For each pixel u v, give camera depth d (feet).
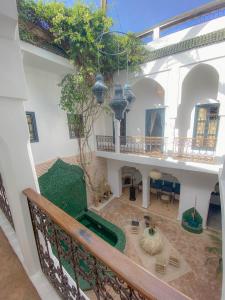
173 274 15.19
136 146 24.61
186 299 1.65
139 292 1.84
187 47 16.21
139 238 19.69
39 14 14.71
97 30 16.76
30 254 5.08
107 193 28.58
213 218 23.21
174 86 17.72
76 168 23.12
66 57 17.95
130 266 2.05
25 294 4.75
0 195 7.79
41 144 18.65
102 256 2.22
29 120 17.51
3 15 3.15
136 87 23.93
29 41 14.61
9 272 5.43
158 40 18.08
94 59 18.42
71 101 19.27
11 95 3.86
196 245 18.39
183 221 21.34
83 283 12.62
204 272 15.26
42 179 18.71
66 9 15.44
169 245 18.49
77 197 23.61
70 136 22.17
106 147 25.94
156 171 22.02
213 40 14.73
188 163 17.46
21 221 4.79
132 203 27.22
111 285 2.40
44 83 18.69
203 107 19.40
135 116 25.11
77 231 2.73
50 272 4.75
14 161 4.34
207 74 18.48
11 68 3.77
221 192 8.00
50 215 3.36
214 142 18.80
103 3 16.88
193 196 20.86
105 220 22.94
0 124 3.95
